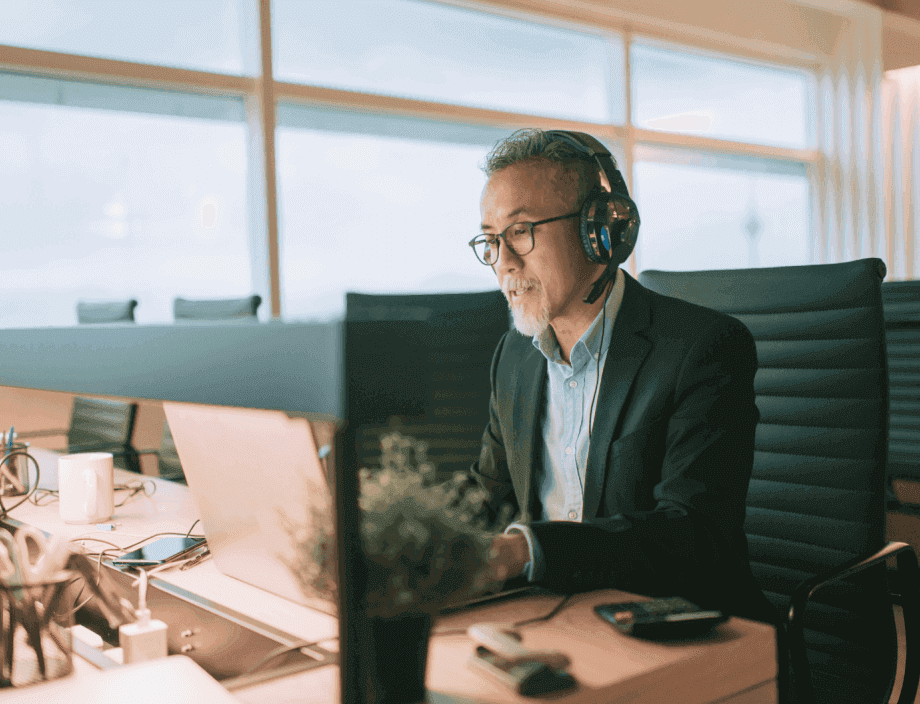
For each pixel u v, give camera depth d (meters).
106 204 3.63
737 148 5.66
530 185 1.14
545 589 0.84
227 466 0.75
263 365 0.52
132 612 0.90
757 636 0.71
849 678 1.22
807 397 1.35
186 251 3.84
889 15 6.12
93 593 0.94
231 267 3.91
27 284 3.40
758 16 5.59
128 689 0.64
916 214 6.32
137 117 3.70
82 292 3.57
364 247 4.35
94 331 0.65
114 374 0.63
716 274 1.49
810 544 1.32
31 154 3.40
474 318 1.87
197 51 3.70
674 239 5.45
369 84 4.19
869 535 1.25
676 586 0.92
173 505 1.43
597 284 1.16
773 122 6.05
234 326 0.53
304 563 0.71
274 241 3.82
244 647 0.76
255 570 0.82
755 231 5.98
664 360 1.12
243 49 3.81
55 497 1.50
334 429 0.52
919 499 2.12
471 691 0.60
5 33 3.20
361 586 0.53
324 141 4.20
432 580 0.57
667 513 0.96
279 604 0.82
